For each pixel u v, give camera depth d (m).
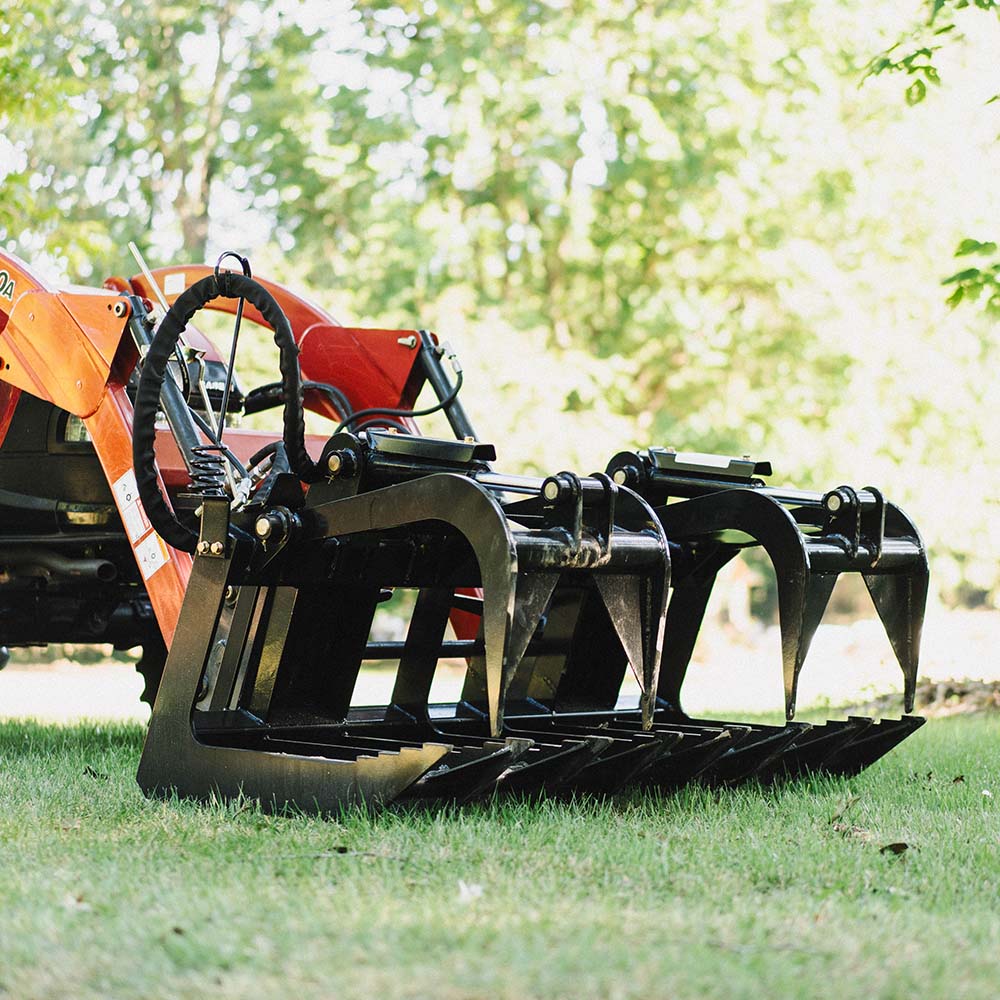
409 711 6.94
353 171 25.28
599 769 6.10
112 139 27.98
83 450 9.31
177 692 6.16
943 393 23.47
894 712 13.24
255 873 4.65
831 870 4.87
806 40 24.45
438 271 24.95
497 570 5.43
